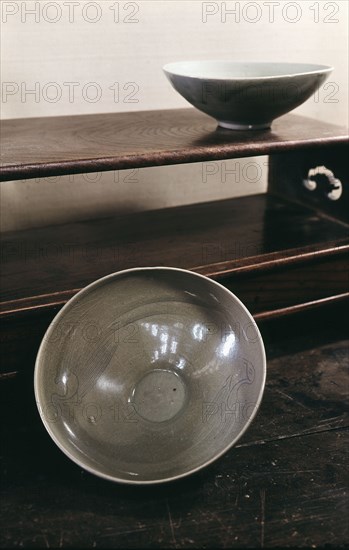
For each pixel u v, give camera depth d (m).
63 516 1.02
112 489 1.07
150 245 1.44
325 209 1.59
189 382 1.16
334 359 1.43
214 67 1.42
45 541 0.97
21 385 1.29
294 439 1.19
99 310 1.17
